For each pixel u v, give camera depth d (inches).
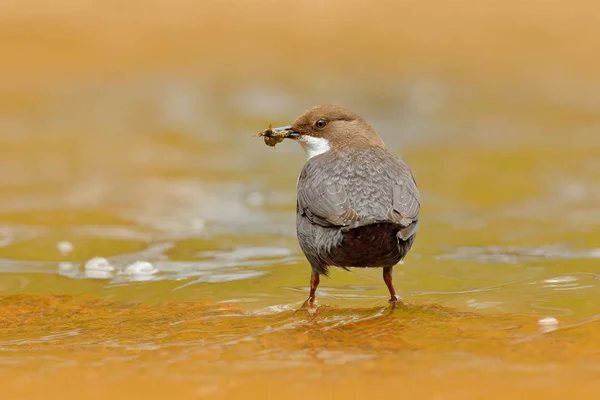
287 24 1341.0
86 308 342.6
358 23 1352.1
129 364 266.1
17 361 270.2
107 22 1299.2
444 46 1244.5
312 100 992.9
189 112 937.5
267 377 251.0
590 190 618.5
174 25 1307.8
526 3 1416.1
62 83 1047.0
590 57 1194.0
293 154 770.8
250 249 453.4
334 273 402.6
